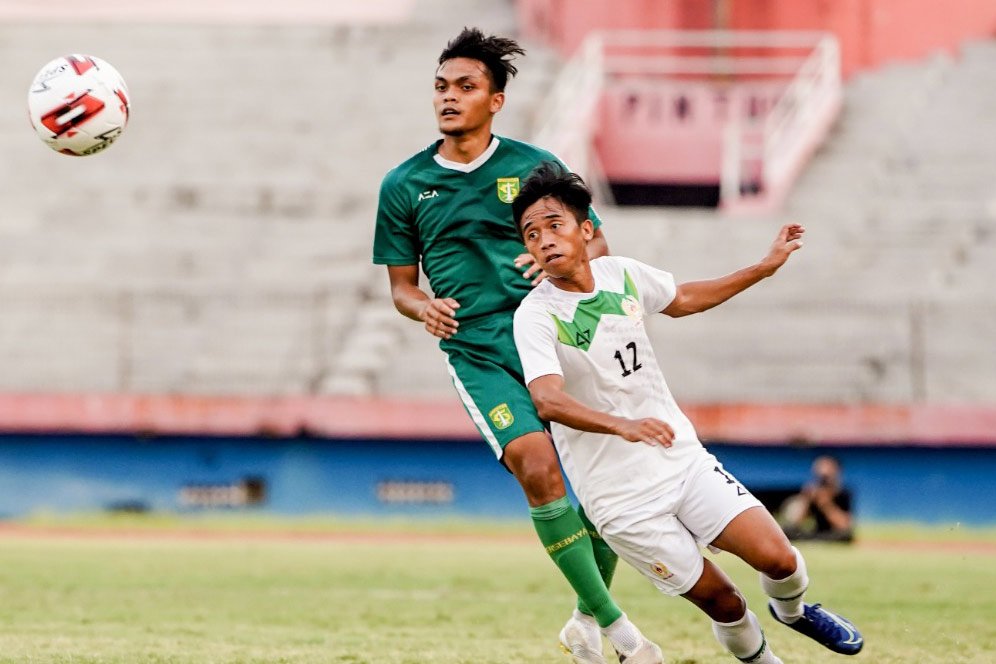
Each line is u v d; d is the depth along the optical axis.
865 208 80.62
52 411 64.19
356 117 91.81
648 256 75.69
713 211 84.06
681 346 67.56
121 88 24.53
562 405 18.66
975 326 68.12
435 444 63.44
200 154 88.94
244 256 78.19
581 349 19.55
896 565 44.44
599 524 19.55
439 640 26.56
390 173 22.45
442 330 20.78
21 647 25.27
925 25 91.69
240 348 70.31
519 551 50.03
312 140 89.81
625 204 90.12
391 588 36.81
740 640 19.66
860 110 88.62
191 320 71.88
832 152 85.88
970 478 61.16
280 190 83.62
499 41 21.86
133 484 64.12
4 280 76.62
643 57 90.56
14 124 91.94
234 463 64.06
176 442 64.31
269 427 63.53
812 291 72.62
